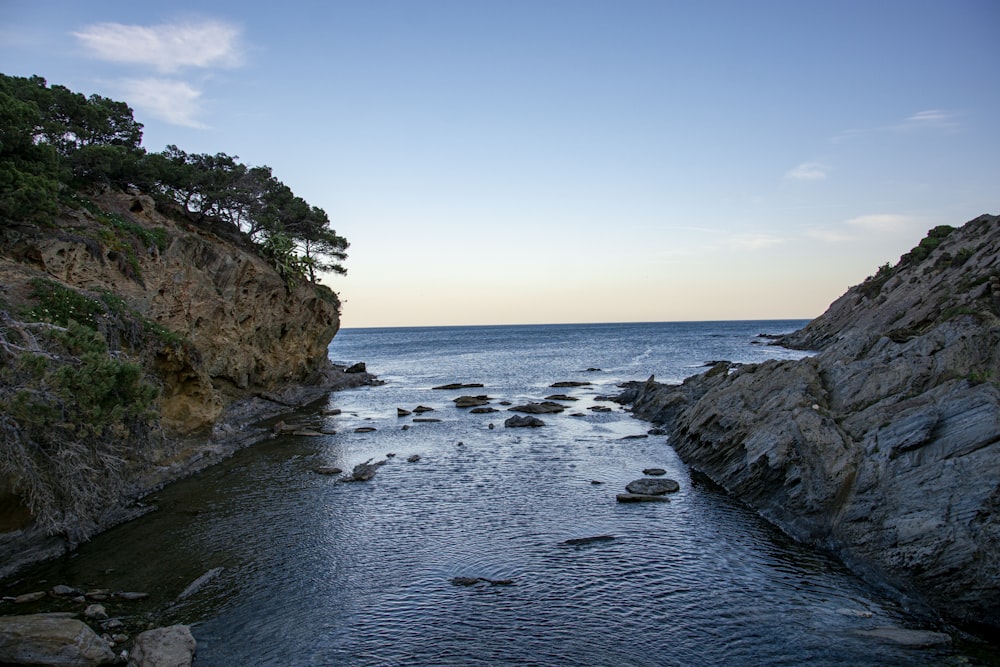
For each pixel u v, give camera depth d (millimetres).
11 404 18688
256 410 56594
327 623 17656
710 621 17578
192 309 46250
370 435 46562
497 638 16812
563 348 176500
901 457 21781
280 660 15742
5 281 27562
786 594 19172
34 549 21734
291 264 69250
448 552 22891
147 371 32562
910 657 15484
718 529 25047
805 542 23375
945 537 18359
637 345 178875
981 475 18734
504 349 182625
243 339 55344
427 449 41344
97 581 20188
